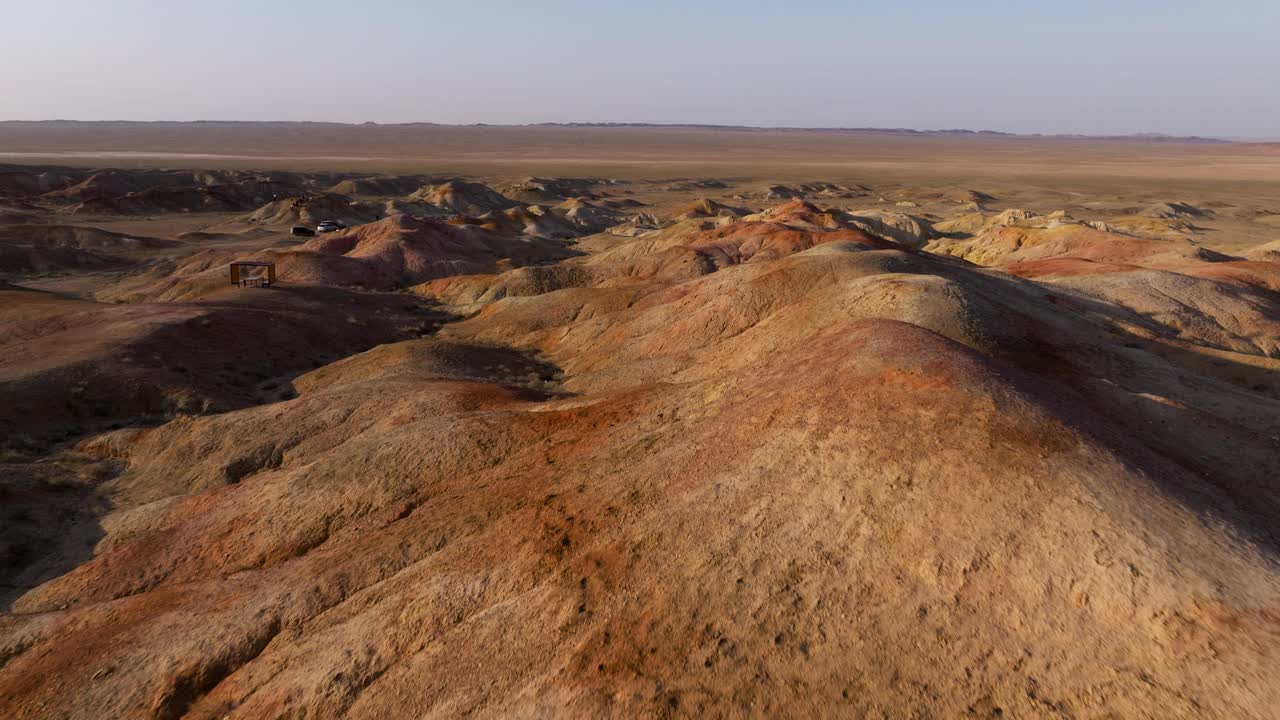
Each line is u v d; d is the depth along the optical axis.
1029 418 14.70
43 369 35.56
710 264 68.44
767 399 18.52
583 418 22.91
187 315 46.50
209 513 22.19
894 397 16.16
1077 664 10.05
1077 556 11.49
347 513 20.69
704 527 14.41
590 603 13.38
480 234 105.19
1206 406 24.16
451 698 12.34
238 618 16.17
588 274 70.31
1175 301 41.31
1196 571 10.92
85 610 17.83
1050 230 81.25
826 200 199.38
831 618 11.69
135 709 14.26
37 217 126.88
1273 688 8.99
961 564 11.92
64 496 25.73
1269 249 65.69
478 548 16.17
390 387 31.91
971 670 10.35
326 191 197.00
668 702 10.95
